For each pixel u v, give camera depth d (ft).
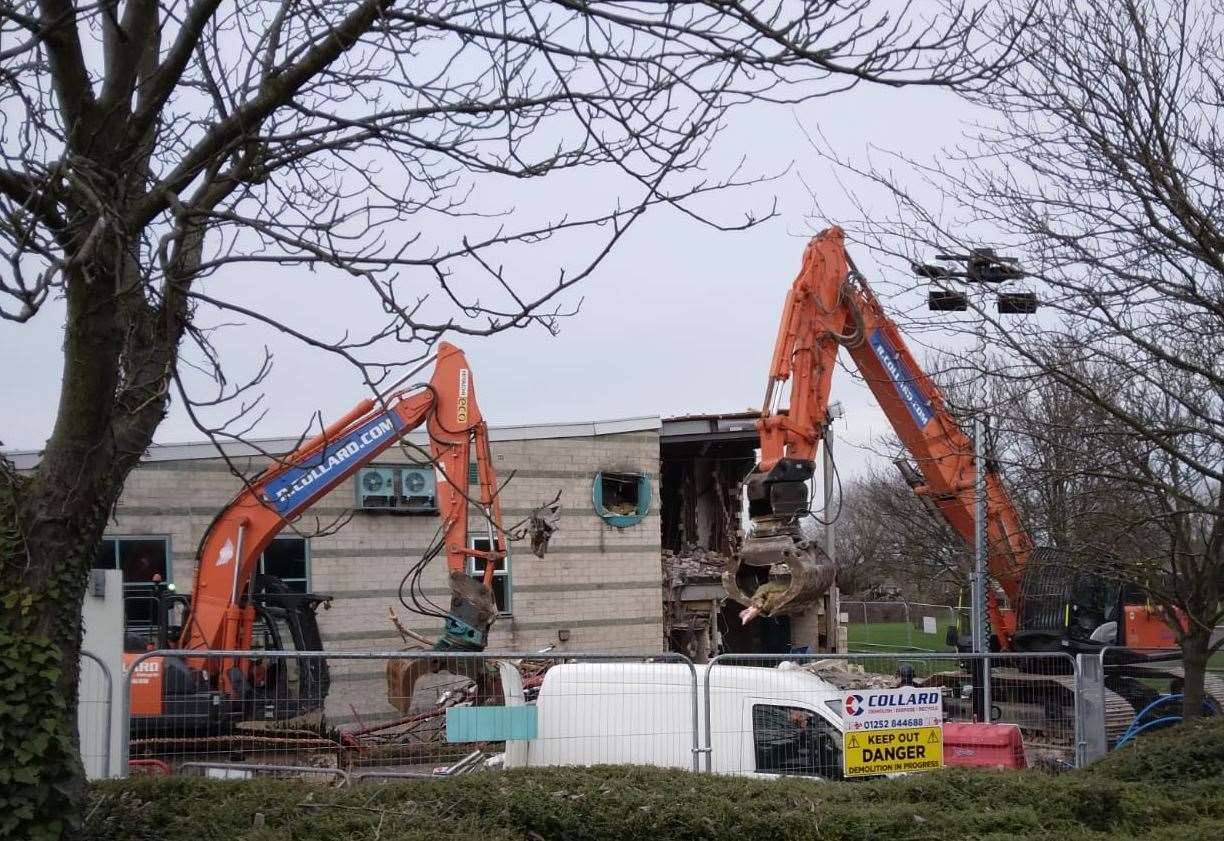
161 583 56.08
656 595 80.53
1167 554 39.55
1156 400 34.91
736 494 92.32
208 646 49.01
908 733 35.22
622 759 34.71
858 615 151.33
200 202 21.29
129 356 22.68
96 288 19.90
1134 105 27.40
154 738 42.06
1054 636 52.85
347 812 24.97
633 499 82.02
